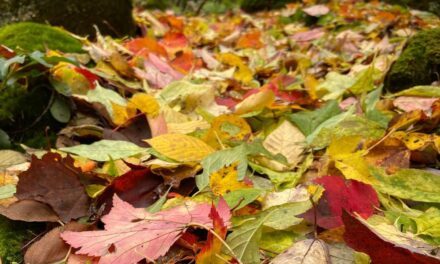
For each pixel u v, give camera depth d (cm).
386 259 27
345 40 106
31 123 55
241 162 39
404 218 34
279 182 42
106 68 64
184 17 245
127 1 106
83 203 38
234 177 37
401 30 113
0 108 55
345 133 47
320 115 51
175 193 38
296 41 121
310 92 64
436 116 48
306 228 34
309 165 43
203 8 275
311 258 29
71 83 58
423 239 32
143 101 49
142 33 122
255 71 86
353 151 44
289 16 171
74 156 46
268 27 165
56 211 37
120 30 104
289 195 37
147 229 31
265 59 102
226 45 132
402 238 31
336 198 35
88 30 97
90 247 31
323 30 137
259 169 43
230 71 77
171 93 59
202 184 39
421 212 37
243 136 47
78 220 37
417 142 44
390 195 39
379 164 42
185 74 75
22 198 37
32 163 38
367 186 36
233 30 166
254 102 52
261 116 55
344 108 58
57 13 93
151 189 39
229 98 64
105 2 99
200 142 43
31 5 92
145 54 78
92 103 54
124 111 51
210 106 58
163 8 285
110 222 32
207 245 28
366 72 60
